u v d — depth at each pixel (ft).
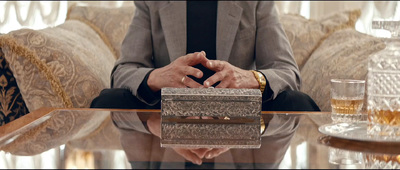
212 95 3.49
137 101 5.21
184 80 4.97
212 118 3.51
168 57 6.27
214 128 3.17
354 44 6.98
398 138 2.66
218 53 6.13
